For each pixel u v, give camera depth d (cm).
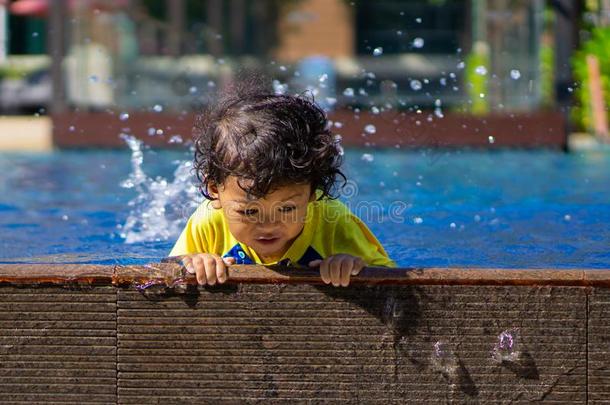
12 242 535
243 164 332
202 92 1803
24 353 337
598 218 618
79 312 337
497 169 939
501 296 332
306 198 346
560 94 1291
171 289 335
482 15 1688
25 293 336
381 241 541
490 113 1278
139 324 336
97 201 720
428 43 2180
